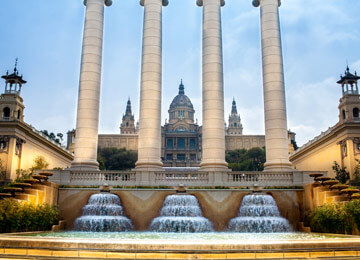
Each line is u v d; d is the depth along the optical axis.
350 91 49.41
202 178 30.19
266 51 35.78
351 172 44.84
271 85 34.78
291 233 23.69
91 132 33.59
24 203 22.89
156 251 12.45
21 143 52.22
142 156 33.12
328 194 24.70
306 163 63.62
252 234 22.78
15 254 12.48
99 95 35.00
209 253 12.44
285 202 28.16
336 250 12.98
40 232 22.88
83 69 34.75
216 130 33.66
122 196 27.84
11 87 54.91
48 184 26.75
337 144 48.94
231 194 27.91
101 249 12.52
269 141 33.91
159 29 36.09
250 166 124.44
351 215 21.58
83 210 27.00
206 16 36.62
